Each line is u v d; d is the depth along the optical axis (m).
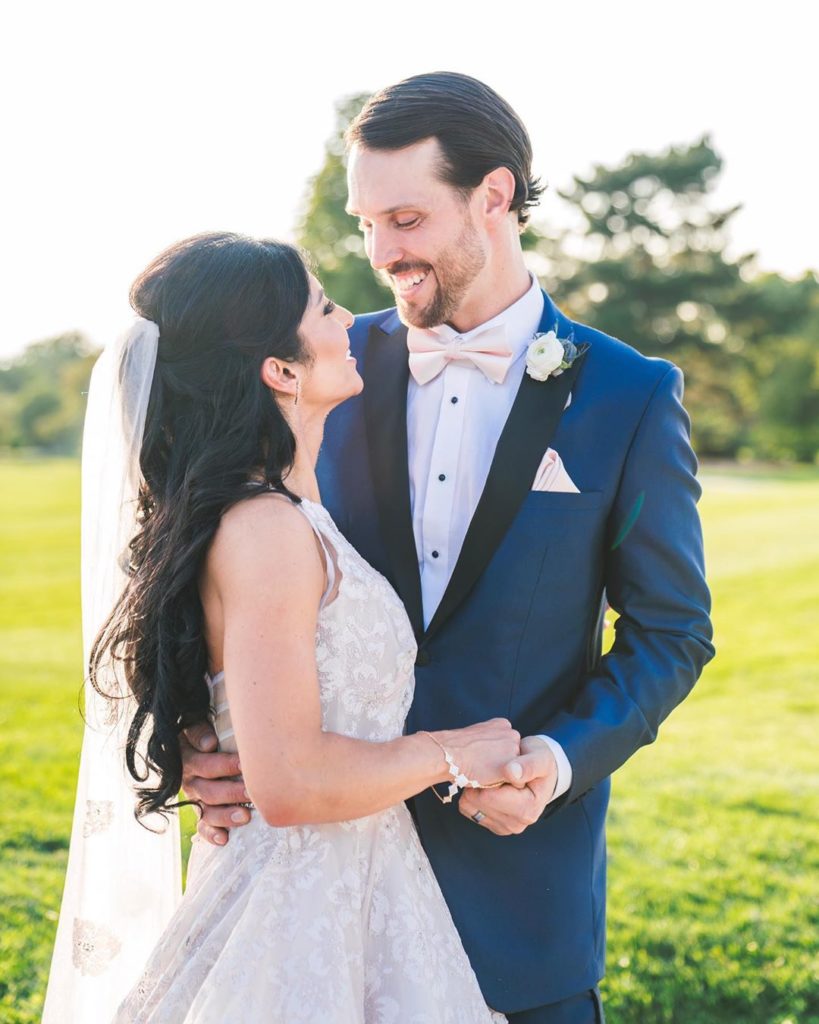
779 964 3.76
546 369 2.25
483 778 1.95
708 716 7.55
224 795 1.95
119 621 1.97
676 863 4.66
